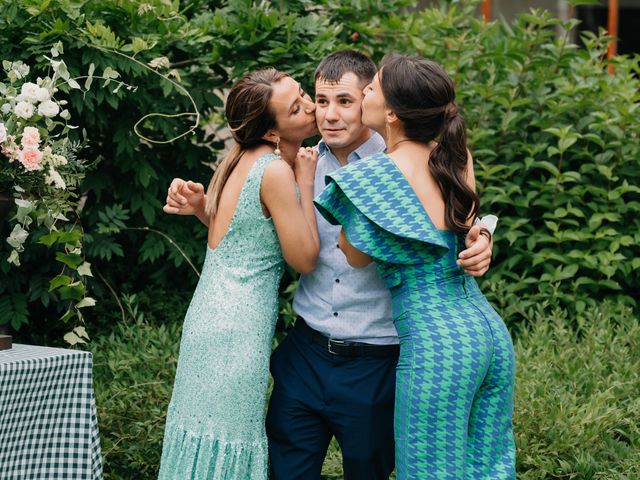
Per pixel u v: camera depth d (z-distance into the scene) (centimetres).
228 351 258
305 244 258
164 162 470
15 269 422
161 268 469
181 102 448
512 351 248
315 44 439
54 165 308
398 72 248
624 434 353
